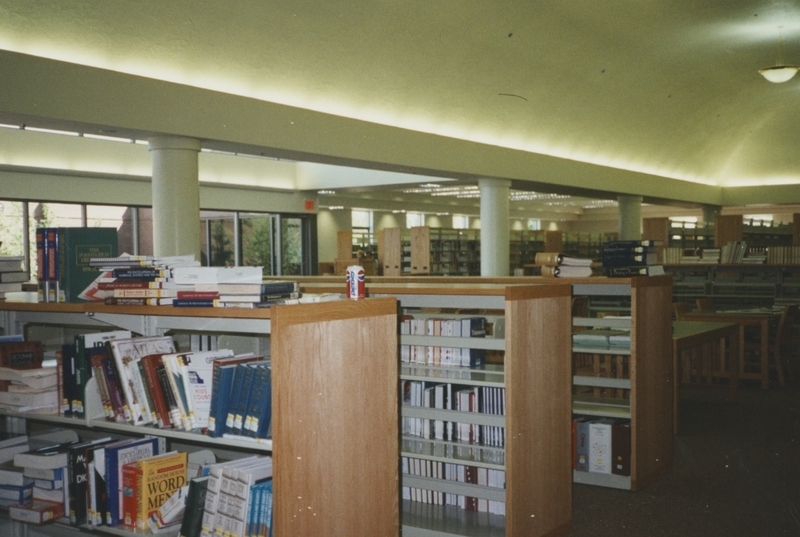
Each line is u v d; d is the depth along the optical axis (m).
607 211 31.80
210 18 7.55
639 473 4.93
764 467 5.43
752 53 12.40
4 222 11.05
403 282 5.68
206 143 8.33
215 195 13.77
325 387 2.49
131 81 7.19
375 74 9.59
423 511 4.16
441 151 11.20
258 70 8.46
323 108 9.50
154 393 2.83
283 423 2.33
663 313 5.23
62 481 3.12
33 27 6.56
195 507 2.68
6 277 3.59
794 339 9.69
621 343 5.19
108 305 2.99
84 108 6.81
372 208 20.91
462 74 10.48
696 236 14.09
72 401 3.12
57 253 3.36
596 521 4.35
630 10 9.80
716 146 18.22
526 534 3.65
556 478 3.94
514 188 14.56
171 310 2.79
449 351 4.38
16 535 3.19
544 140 13.34
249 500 2.50
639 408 4.92
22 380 3.22
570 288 4.08
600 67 11.86
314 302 2.48
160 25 7.30
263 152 9.14
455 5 8.88
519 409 3.60
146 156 12.26
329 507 2.50
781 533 4.14
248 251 14.99
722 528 4.23
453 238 16.09
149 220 13.12
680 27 10.66
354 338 2.62
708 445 6.07
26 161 10.63
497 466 3.77
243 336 3.64
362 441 2.65
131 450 3.00
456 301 4.12
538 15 9.61
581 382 5.16
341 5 8.22
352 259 16.23
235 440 2.57
